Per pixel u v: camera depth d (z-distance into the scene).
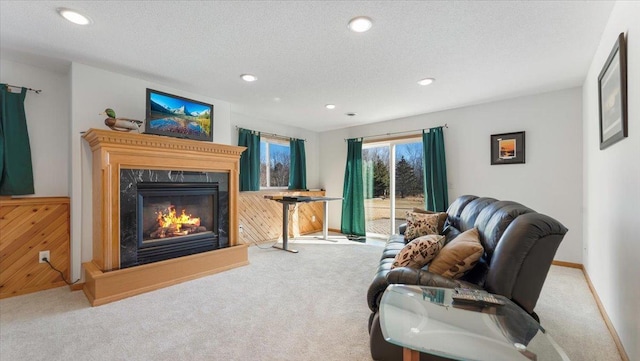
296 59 2.59
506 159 3.81
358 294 2.61
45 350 1.73
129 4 1.79
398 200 5.21
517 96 3.70
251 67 2.77
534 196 3.62
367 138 5.50
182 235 3.10
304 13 1.89
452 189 4.33
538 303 2.41
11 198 2.64
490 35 2.16
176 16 1.92
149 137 2.72
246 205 4.68
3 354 1.69
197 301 2.45
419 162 4.90
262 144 5.22
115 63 2.69
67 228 2.80
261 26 2.05
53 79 2.92
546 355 0.98
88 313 2.21
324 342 1.83
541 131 3.57
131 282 2.57
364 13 1.88
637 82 1.48
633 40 1.54
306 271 3.28
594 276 2.62
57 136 2.95
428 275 1.56
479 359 0.97
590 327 2.03
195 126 3.19
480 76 3.00
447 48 2.37
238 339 1.86
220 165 3.41
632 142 1.57
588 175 2.95
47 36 2.19
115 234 2.58
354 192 5.58
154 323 2.06
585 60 2.62
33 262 2.65
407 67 2.77
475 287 1.49
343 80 3.12
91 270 2.48
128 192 2.67
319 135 6.33
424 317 1.22
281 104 4.07
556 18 1.94
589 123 2.88
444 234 2.80
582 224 3.30
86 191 2.77
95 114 2.79
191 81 3.15
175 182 3.01
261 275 3.13
